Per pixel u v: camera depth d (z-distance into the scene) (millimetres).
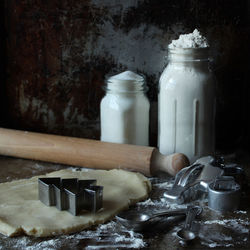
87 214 1028
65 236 966
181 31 1434
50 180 1101
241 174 1172
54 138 1358
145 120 1410
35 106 1577
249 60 1445
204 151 1328
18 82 1562
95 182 1111
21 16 1498
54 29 1493
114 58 1492
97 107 1549
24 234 972
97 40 1483
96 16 1461
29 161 1398
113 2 1438
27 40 1518
